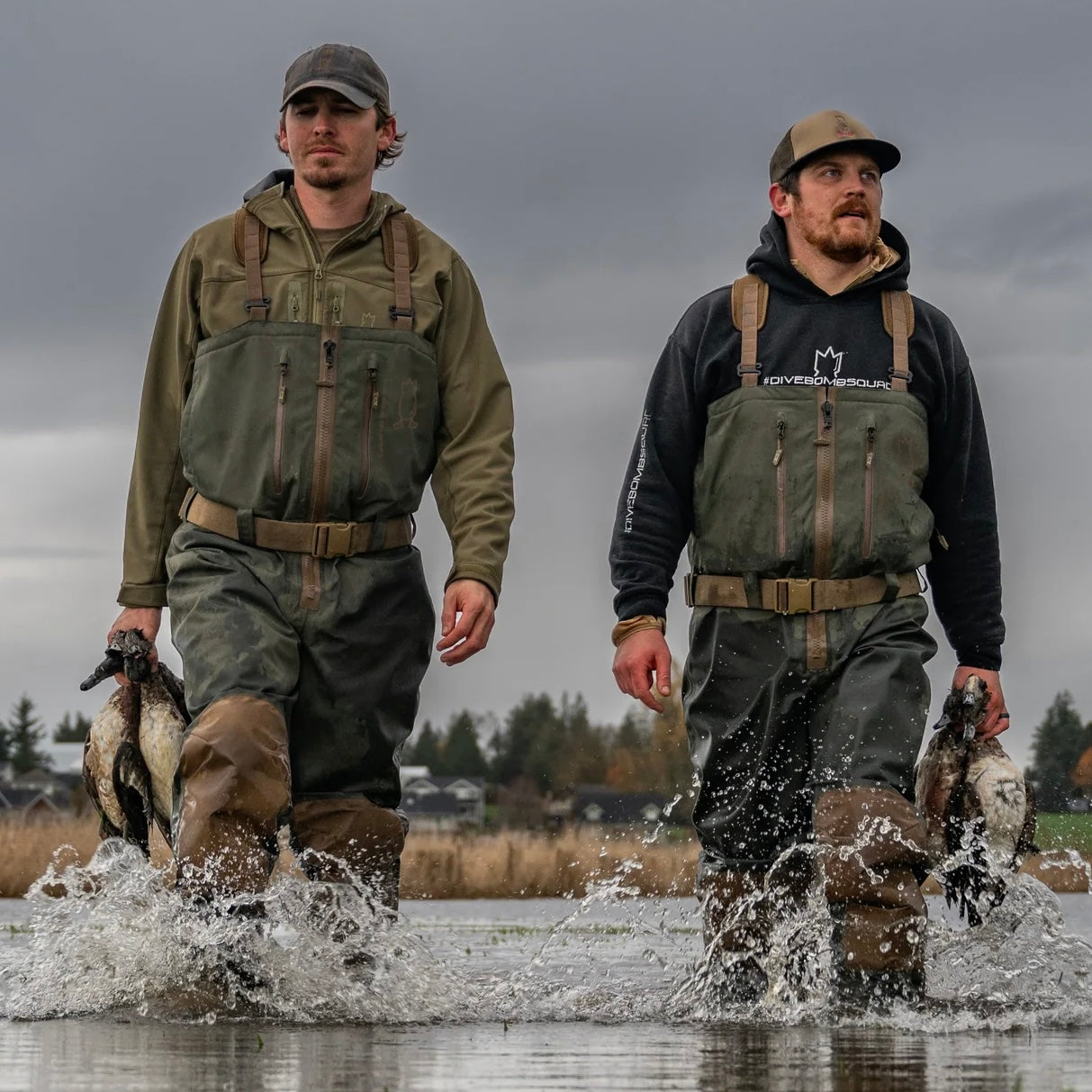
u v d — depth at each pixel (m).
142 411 7.75
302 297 7.44
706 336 7.88
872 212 7.77
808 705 7.79
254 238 7.52
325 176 7.44
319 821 7.52
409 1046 4.91
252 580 7.30
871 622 7.64
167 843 7.34
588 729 78.81
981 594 8.08
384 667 7.55
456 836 23.84
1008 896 7.80
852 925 6.93
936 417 7.89
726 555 7.79
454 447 7.70
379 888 7.64
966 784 7.81
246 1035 5.20
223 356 7.43
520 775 125.25
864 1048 4.99
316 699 7.43
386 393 7.45
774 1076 4.21
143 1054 4.62
